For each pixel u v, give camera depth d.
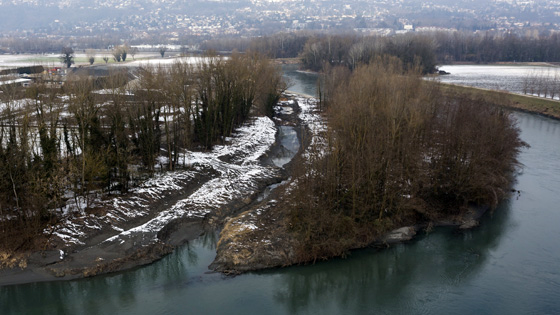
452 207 85.50
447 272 68.12
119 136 89.06
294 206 76.06
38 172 72.81
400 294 63.44
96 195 83.62
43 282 64.31
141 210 83.12
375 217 78.44
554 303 60.56
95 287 64.12
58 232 72.75
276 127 145.88
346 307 60.97
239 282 65.81
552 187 96.38
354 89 107.94
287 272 68.19
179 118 111.75
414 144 85.50
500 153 96.19
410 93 105.75
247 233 75.31
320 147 91.88
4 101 89.31
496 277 66.69
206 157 108.94
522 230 79.62
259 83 148.12
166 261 70.94
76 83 99.25
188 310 59.38
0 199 68.69
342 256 71.62
